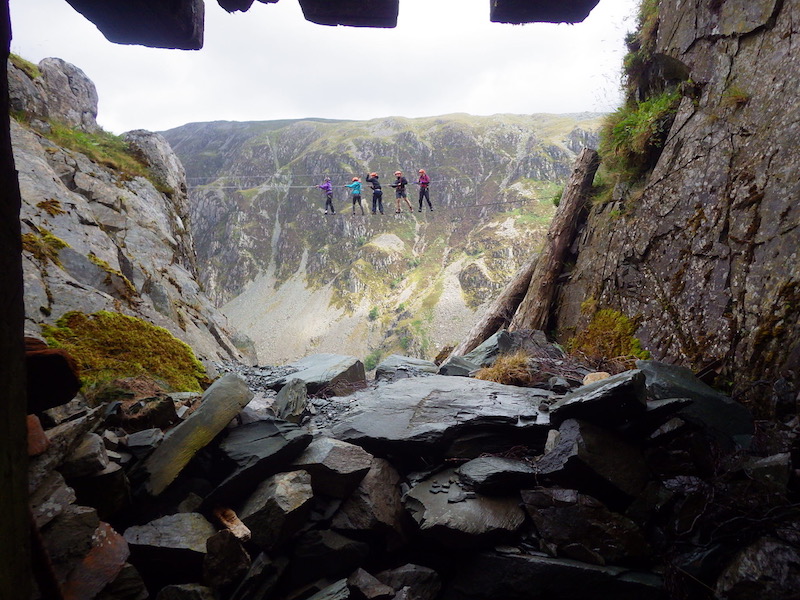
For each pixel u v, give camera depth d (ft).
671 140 26.37
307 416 21.57
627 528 14.90
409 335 501.56
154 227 36.32
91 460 12.76
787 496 13.93
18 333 5.84
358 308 580.30
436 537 15.57
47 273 21.38
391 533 16.72
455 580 15.89
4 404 5.56
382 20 10.23
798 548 12.69
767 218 20.17
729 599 12.73
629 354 24.30
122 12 9.59
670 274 24.13
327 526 16.55
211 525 14.57
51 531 10.75
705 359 20.88
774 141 20.83
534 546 15.43
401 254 646.74
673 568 14.07
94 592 10.59
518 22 10.59
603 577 14.16
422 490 17.25
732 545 13.94
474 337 35.76
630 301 26.07
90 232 27.20
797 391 16.52
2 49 5.59
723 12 24.57
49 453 11.57
